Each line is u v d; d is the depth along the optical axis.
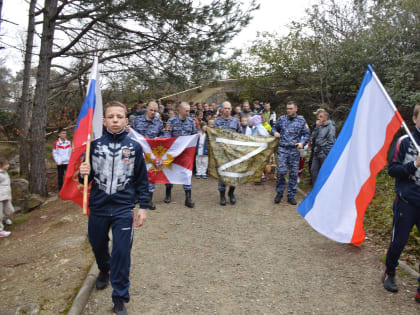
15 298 3.60
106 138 3.22
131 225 3.18
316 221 4.64
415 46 11.06
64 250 4.91
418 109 3.25
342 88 12.48
